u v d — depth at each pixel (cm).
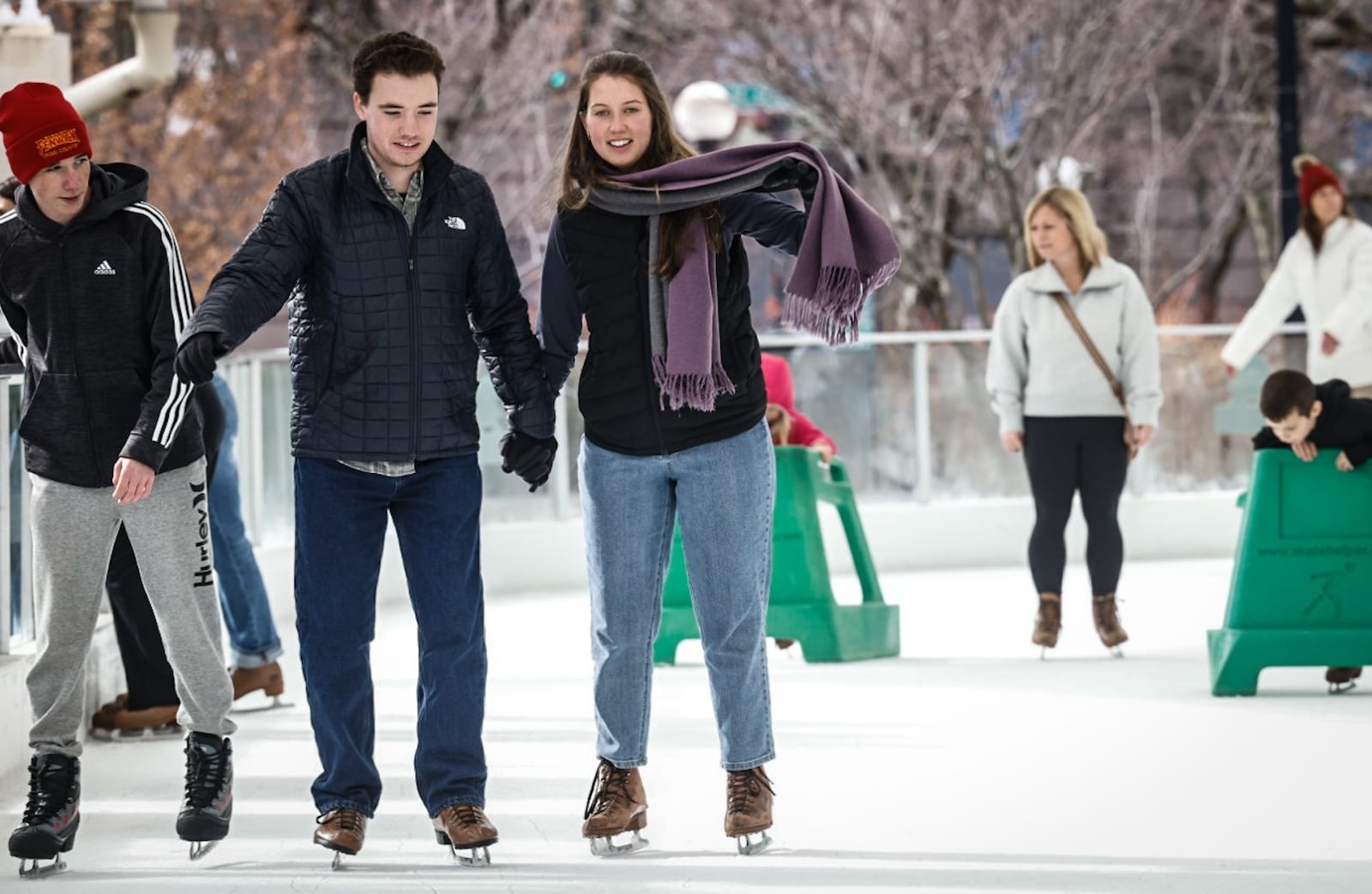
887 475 3378
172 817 1468
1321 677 2081
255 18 5634
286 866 1297
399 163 1238
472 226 1278
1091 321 2231
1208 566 3266
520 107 5788
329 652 1273
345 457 1251
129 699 1812
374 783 1292
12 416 1755
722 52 5678
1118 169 6938
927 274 5669
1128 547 3425
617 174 1278
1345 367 2750
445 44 5753
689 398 1248
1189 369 3459
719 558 1290
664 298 1262
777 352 3350
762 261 6125
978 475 3406
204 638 1309
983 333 3391
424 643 1290
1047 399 2239
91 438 1288
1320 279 2783
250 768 1664
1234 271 7444
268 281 1223
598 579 1310
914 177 5828
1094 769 1580
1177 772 1561
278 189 1252
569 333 1316
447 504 1280
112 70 2700
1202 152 6956
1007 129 5816
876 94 5553
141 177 1313
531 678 2198
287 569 2855
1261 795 1468
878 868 1259
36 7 2322
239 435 2742
